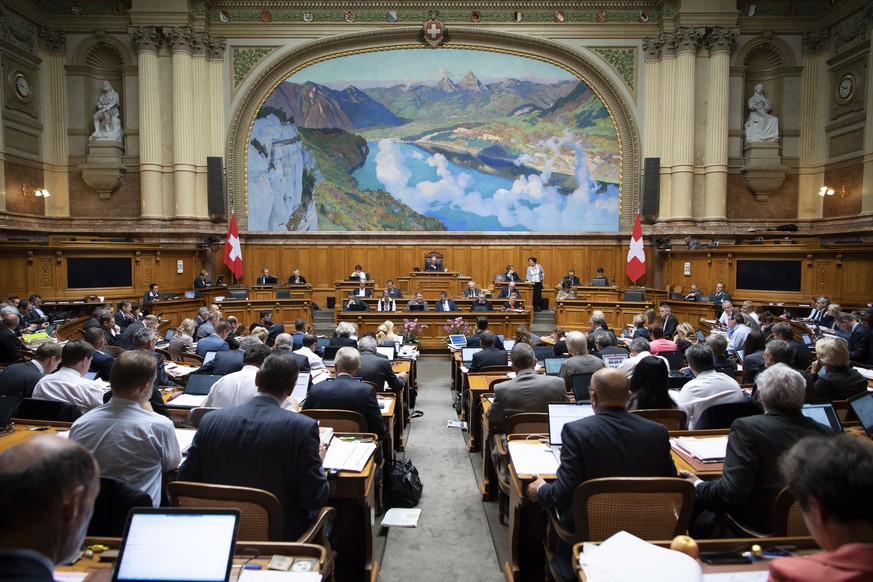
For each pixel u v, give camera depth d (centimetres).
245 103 1641
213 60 1628
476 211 1730
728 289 1389
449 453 614
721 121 1562
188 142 1581
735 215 1627
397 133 1720
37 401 403
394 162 1723
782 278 1304
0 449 335
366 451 351
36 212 1550
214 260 1648
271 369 284
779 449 260
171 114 1589
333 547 320
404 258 1734
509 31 1648
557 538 299
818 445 141
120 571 182
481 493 500
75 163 1616
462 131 1716
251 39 1638
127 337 778
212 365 568
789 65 1583
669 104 1600
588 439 270
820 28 1551
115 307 1219
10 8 1448
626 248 1689
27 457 131
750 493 269
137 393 287
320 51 1672
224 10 1623
